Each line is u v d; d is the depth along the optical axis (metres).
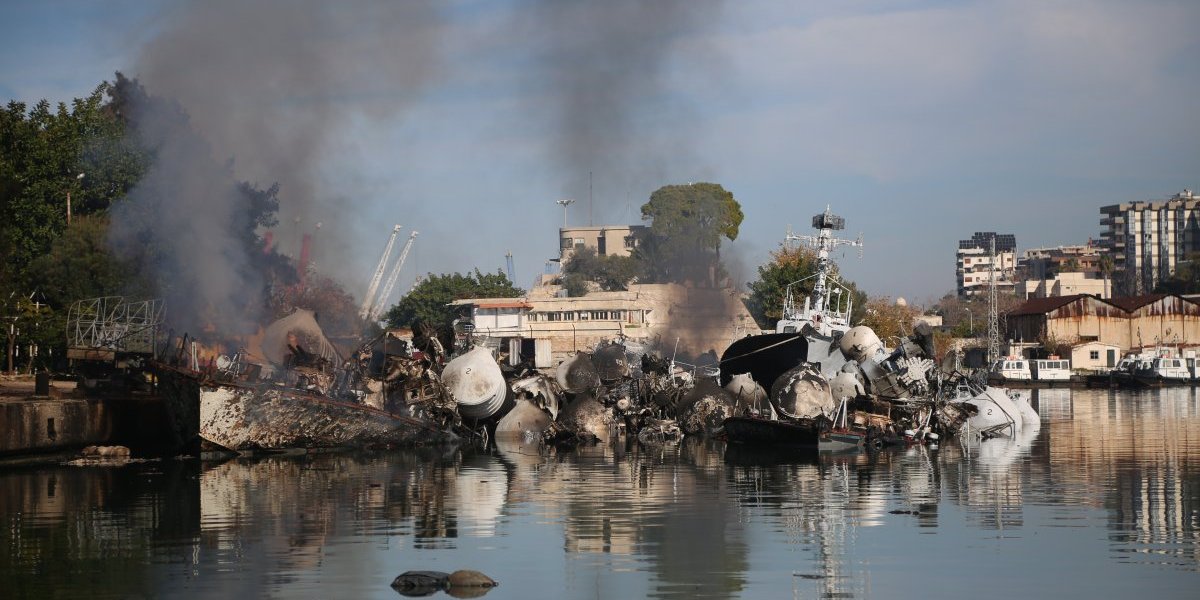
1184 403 123.75
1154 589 31.34
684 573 33.50
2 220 82.62
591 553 36.09
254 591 31.59
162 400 66.31
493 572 33.69
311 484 51.78
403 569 34.00
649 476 55.00
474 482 52.59
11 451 56.41
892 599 30.61
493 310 164.00
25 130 95.25
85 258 88.62
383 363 70.62
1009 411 79.69
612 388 89.31
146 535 39.03
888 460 61.88
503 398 76.38
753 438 73.31
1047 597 30.67
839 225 103.94
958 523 40.81
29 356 89.94
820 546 36.94
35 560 35.31
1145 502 45.25
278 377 66.38
